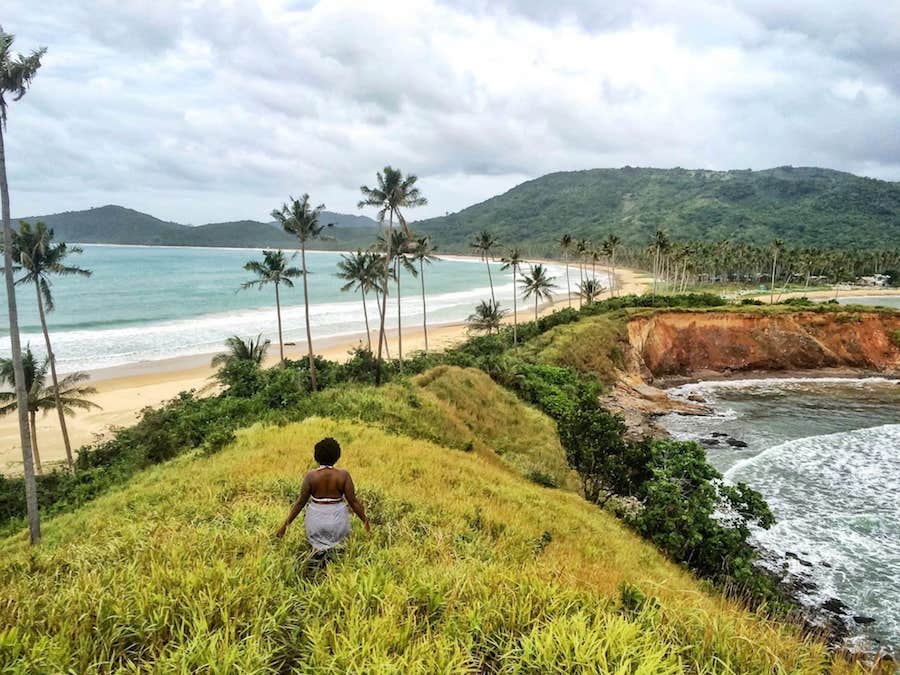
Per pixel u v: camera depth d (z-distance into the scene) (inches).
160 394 1967.3
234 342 1871.3
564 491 913.5
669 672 149.9
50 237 1295.5
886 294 5767.7
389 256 1652.3
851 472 1336.1
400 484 523.2
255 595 188.4
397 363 2103.8
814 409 2027.6
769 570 887.7
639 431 1680.6
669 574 555.5
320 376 1737.2
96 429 1662.2
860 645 686.5
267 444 725.3
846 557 927.7
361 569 210.5
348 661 155.4
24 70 617.3
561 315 2847.0
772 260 6013.8
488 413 1349.7
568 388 1747.0
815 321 2711.6
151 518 390.3
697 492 761.6
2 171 682.8
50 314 3590.1
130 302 4210.1
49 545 440.8
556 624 172.2
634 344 2524.6
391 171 1578.5
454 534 337.1
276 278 1918.1
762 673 163.9
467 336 3122.5
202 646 154.3
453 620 178.9
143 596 180.5
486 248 3235.7
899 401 2148.1
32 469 684.1
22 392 695.7
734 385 2450.8
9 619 173.0
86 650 155.9
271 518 306.7
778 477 1305.4
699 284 6569.9
